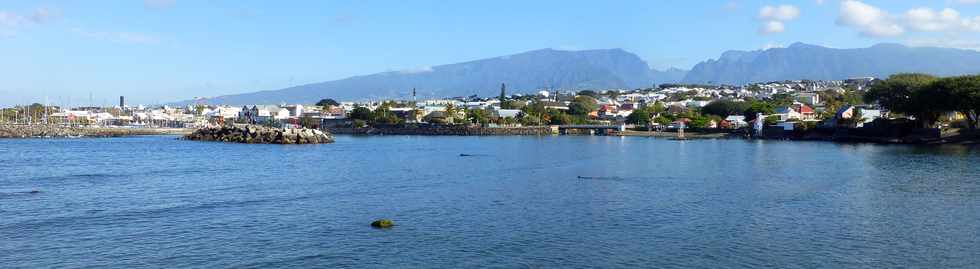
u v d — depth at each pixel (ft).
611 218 189.88
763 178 292.61
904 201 220.02
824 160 399.65
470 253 150.41
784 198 227.61
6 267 139.74
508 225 180.04
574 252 151.02
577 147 580.30
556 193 242.37
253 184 269.03
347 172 323.57
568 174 314.14
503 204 215.92
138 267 139.85
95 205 212.43
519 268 138.82
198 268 139.23
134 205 212.43
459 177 299.79
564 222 184.03
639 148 558.97
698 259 144.97
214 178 292.20
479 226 178.70
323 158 427.74
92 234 168.76
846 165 361.71
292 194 238.89
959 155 438.81
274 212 199.82
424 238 164.45
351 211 201.67
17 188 252.83
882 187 257.14
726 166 358.84
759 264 141.28
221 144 629.51
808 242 159.53
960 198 226.38
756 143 649.61
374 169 342.03
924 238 163.53
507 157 441.27
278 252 151.53
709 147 572.10
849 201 220.23
